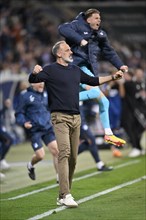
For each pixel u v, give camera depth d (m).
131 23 86.75
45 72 22.30
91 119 42.34
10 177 31.02
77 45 23.92
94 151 31.47
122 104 38.62
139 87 38.97
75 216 20.95
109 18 86.75
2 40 61.50
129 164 34.09
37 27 68.81
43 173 32.00
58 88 22.27
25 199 24.55
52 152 27.52
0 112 33.78
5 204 23.62
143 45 84.19
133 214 21.16
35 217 21.05
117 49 74.06
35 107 27.62
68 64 22.64
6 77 45.53
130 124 38.44
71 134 22.61
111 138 24.16
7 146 33.16
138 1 90.12
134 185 26.94
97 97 24.50
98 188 26.56
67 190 22.20
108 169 31.52
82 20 24.31
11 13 68.69
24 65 58.34
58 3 82.31
